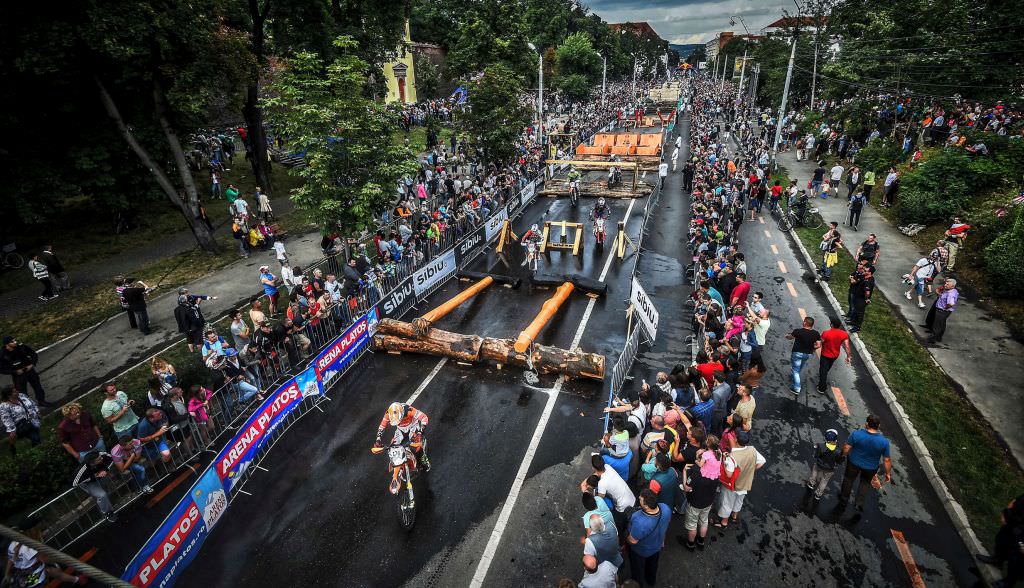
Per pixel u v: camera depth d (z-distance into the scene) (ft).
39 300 51.85
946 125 82.38
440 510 27.55
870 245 50.49
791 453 30.94
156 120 63.46
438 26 217.97
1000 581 22.34
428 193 88.02
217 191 82.58
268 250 65.26
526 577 23.88
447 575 24.04
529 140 125.29
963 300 48.57
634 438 28.81
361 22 78.54
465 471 30.17
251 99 81.25
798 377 35.86
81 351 42.50
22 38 43.88
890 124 95.30
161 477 30.71
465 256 62.75
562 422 34.06
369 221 50.47
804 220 70.03
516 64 106.32
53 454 29.27
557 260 64.28
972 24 83.30
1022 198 52.95
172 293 53.21
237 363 35.45
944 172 65.21
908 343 41.75
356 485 29.50
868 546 24.89
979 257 53.88
